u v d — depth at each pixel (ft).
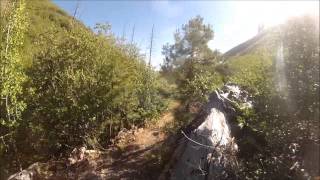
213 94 54.75
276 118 42.83
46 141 57.31
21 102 52.75
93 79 57.52
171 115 71.46
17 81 52.65
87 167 55.06
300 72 41.65
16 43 54.60
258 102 45.32
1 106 53.47
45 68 58.13
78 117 57.57
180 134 55.01
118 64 61.36
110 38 65.92
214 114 49.96
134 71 65.21
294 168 40.34
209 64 91.91
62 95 56.54
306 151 40.70
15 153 56.13
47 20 97.04
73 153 57.47
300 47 41.96
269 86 44.16
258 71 47.65
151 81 71.31
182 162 46.93
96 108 58.23
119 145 60.49
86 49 59.67
